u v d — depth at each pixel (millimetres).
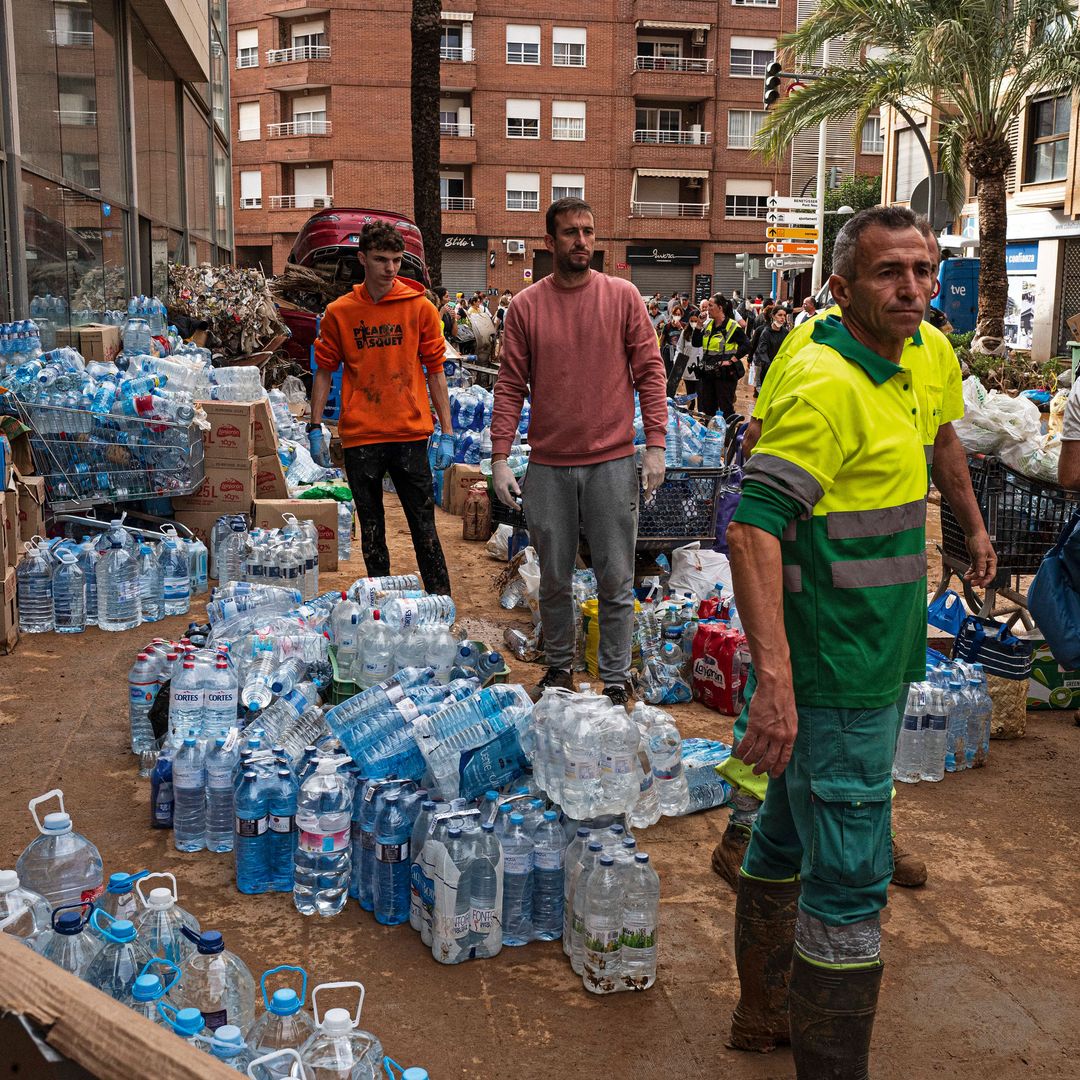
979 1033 3244
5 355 8641
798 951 2662
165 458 7805
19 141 10125
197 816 4176
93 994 1294
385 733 4020
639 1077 2990
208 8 22578
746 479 2562
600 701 3898
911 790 4984
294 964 3459
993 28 20750
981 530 3484
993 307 22406
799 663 2635
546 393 5289
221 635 5281
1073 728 5828
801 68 23141
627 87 54375
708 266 56312
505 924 3611
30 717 5414
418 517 6738
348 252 16469
